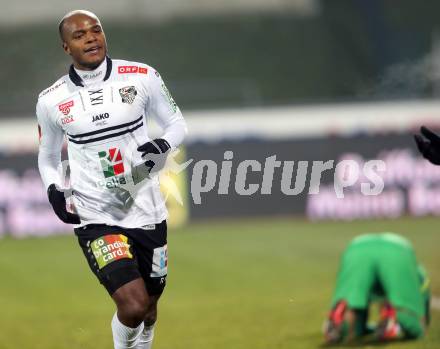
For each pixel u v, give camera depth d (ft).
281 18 332.19
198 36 325.21
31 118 224.33
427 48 320.50
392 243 100.17
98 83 73.61
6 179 215.10
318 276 157.17
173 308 131.13
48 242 206.49
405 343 96.78
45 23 313.94
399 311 97.71
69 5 322.75
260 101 296.10
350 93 319.47
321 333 106.11
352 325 98.68
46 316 128.77
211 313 125.59
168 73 318.86
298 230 212.84
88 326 119.85
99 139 73.36
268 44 326.85
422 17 326.85
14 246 202.28
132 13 326.65
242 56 325.21
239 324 115.85
